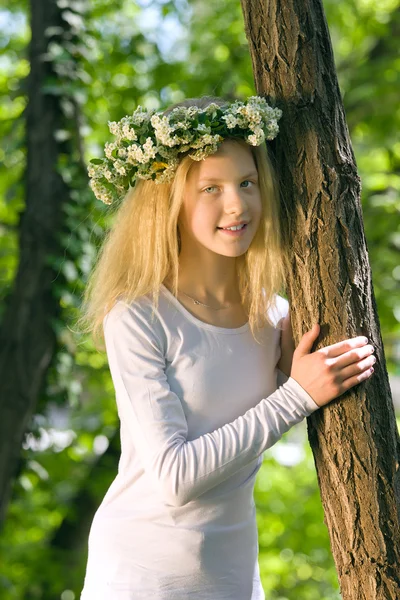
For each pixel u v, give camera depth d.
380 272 8.08
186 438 2.29
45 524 8.40
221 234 2.29
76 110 5.71
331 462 2.28
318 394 2.22
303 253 2.34
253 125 2.26
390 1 8.45
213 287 2.42
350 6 8.18
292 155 2.36
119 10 7.44
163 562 2.30
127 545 2.33
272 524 8.60
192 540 2.30
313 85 2.36
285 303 2.59
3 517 5.68
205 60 7.81
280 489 8.71
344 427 2.26
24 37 8.08
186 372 2.32
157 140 2.27
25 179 5.68
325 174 2.33
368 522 2.23
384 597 2.22
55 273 5.51
